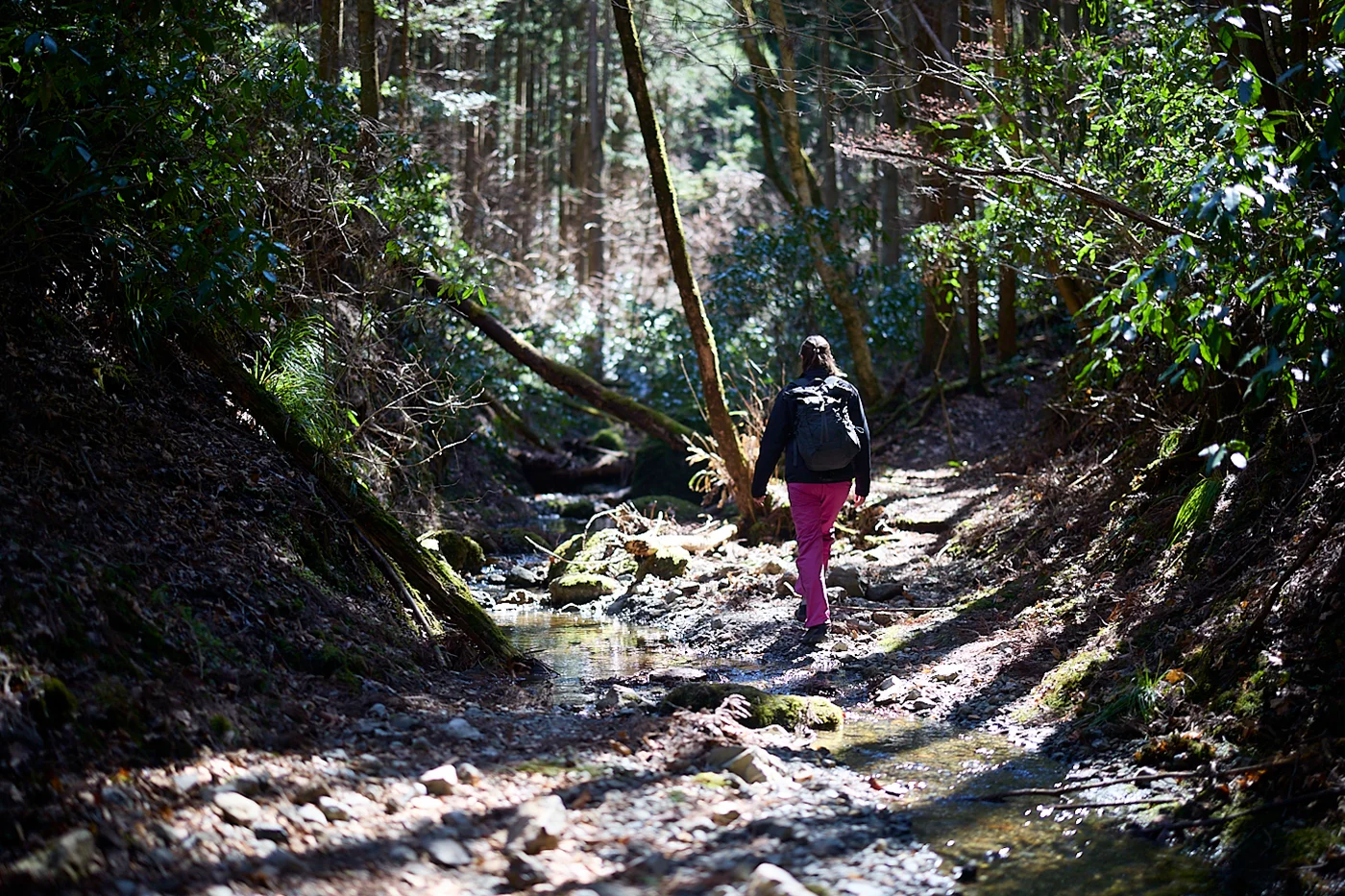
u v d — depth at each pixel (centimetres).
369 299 889
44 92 437
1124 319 425
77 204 487
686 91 3172
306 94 758
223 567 455
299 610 466
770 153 1639
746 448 1034
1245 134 398
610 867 306
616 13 899
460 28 1664
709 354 962
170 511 465
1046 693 490
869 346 1636
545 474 1506
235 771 329
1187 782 370
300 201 802
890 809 372
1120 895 302
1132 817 357
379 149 924
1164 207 576
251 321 529
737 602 780
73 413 460
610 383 1884
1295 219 415
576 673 589
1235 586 469
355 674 451
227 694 378
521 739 416
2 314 462
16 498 392
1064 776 403
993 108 753
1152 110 632
